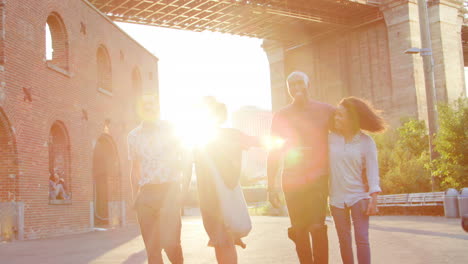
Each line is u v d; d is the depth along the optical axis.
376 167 5.20
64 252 11.05
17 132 16.11
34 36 17.39
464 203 19.50
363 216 5.14
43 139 17.70
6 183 15.98
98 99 22.70
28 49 16.97
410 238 11.59
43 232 17.31
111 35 24.52
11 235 15.77
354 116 5.21
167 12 44.28
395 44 46.25
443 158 22.91
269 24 48.81
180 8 43.91
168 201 5.72
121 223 25.19
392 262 7.65
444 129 22.72
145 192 5.76
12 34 16.05
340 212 5.21
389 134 34.19
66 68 19.83
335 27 49.81
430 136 23.09
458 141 22.56
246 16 45.84
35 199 16.97
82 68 21.12
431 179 24.94
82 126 20.94
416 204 24.33
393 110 46.28
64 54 19.83
